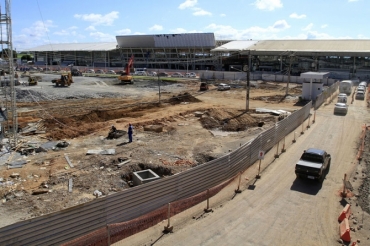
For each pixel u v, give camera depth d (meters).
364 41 93.69
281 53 93.06
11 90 25.03
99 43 148.75
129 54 134.75
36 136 28.19
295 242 13.17
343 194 17.59
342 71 93.25
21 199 16.05
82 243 11.91
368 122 36.62
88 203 12.18
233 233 13.70
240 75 87.12
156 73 101.75
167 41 118.12
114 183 18.28
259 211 15.74
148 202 14.22
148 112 40.66
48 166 20.67
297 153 25.09
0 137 25.86
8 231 10.47
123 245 12.54
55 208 15.13
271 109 44.91
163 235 13.34
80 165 20.78
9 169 20.03
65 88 64.75
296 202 16.83
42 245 11.19
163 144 26.33
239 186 18.59
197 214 15.27
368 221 14.88
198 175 16.64
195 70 114.56
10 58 24.62
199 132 31.00
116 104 45.88
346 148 26.64
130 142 26.61
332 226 14.49
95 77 93.56
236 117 37.78
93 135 28.95
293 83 80.19
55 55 151.62
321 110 44.25
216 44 116.69
